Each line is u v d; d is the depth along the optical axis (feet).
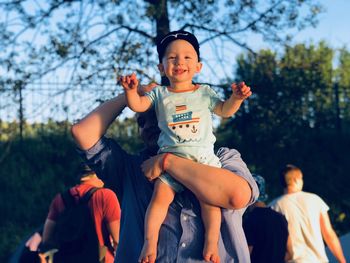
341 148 51.93
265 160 50.06
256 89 43.47
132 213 9.56
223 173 8.93
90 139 9.54
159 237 9.11
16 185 47.34
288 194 20.66
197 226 9.09
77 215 18.19
